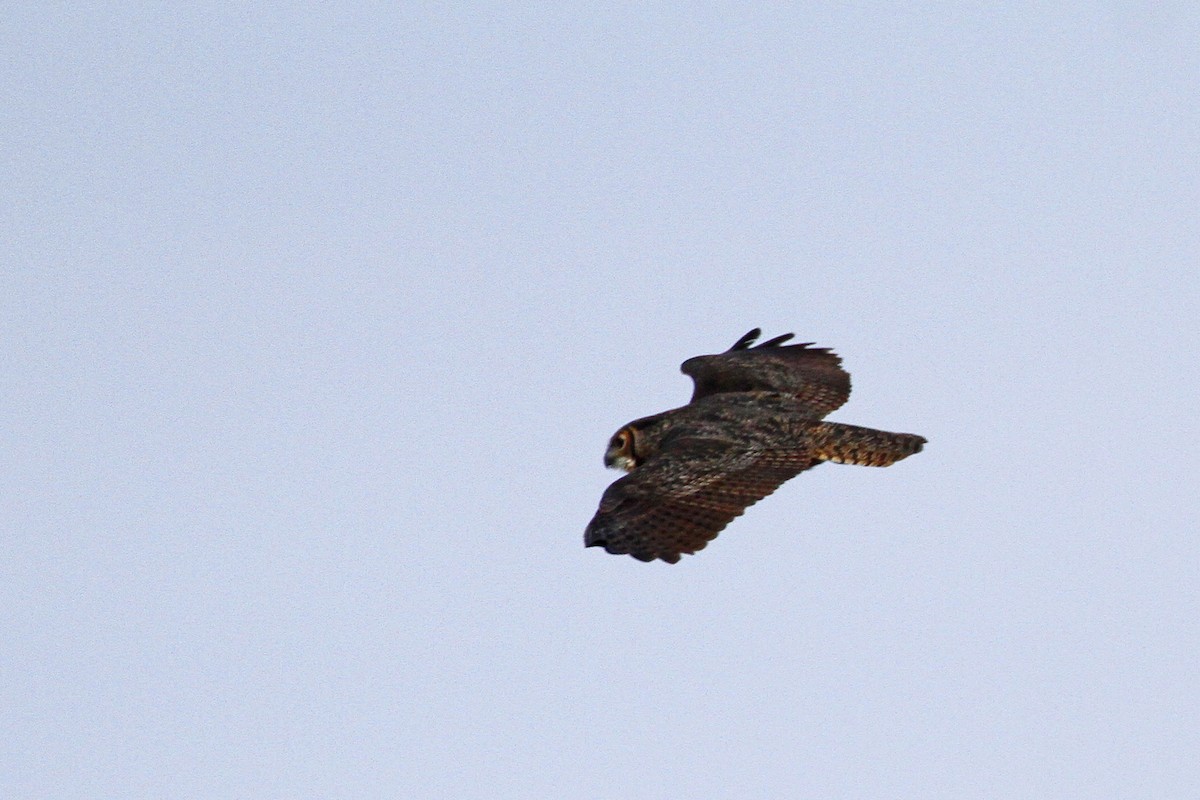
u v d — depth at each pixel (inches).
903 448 751.7
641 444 769.6
